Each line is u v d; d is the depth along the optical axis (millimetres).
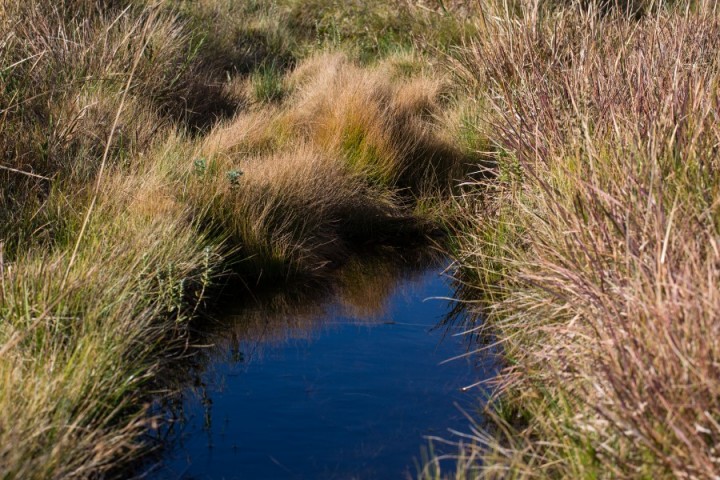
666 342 2867
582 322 3564
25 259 4215
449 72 8625
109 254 4398
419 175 6887
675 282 3076
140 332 3984
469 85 7984
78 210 4914
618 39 6520
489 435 3609
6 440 2865
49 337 3654
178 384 4078
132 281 4262
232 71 9172
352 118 6871
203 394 4012
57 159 5301
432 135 7270
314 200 5914
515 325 4164
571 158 4512
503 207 5543
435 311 5098
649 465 2732
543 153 5066
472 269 5379
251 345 4586
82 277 4020
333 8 11070
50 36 6660
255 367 4309
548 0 8141
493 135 6332
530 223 4879
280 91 8500
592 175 4020
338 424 3750
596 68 5625
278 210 5695
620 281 3420
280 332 4773
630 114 4691
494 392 3963
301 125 7109
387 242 6199
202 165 5516
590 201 3830
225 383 4129
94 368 3482
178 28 7867
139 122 6211
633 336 2998
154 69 6988
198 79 7652
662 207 3424
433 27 10016
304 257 5543
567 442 3150
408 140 6895
